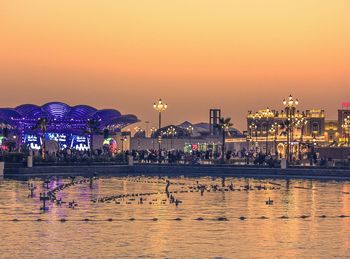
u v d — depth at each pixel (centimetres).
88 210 5619
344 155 14938
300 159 13538
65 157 12081
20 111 16138
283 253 3759
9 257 3622
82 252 3756
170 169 11681
